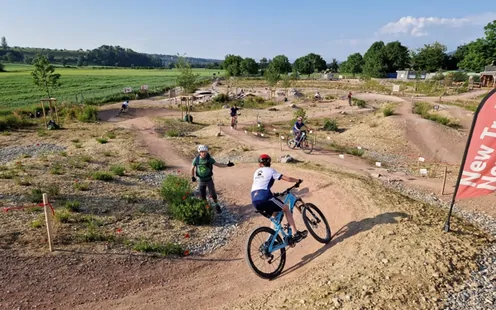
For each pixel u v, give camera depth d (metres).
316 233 7.46
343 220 8.30
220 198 11.23
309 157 16.89
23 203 9.53
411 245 6.45
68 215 8.59
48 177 12.18
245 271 6.80
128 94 54.59
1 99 49.19
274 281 6.31
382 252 6.31
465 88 63.53
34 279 6.03
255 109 41.41
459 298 5.05
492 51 79.38
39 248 7.02
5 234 7.46
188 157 17.64
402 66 110.31
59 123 28.14
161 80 89.31
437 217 8.32
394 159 18.28
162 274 6.65
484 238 7.28
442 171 15.73
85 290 5.93
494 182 6.69
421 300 4.98
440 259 5.95
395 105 35.53
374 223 7.67
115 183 12.14
